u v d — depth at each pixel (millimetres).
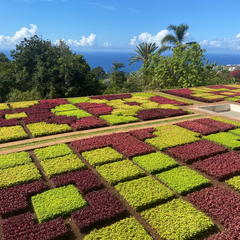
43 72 28734
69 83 29469
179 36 35500
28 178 6672
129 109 15234
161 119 13383
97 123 11859
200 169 7527
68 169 7250
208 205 5629
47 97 28438
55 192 6062
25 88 28828
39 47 32375
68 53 34781
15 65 30812
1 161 7680
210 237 4797
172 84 32500
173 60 30844
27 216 5219
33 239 4562
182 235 4676
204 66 31531
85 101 17797
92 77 33344
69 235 4855
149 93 22672
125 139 9781
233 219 5133
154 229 5004
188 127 11523
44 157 8023
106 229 4844
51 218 5188
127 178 6871
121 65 48094
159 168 7363
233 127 11641
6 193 5961
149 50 40938
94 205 5559
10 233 4695
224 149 8852
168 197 5996
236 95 21172
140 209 5641
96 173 7359
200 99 19094
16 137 9852
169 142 9453
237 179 6863
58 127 11258
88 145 9164
